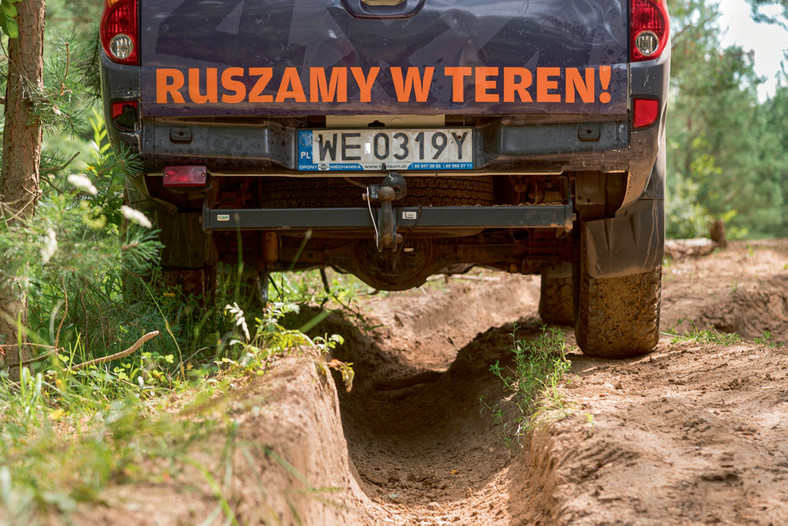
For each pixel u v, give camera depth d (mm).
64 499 1873
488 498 3672
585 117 3932
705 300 9133
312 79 3844
